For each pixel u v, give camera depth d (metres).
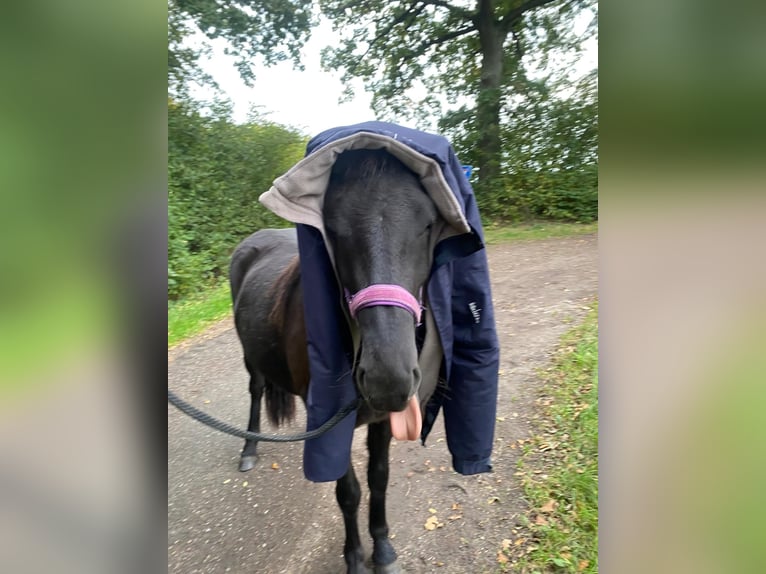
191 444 3.94
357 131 1.77
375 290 1.61
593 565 2.42
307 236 1.81
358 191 1.73
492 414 2.06
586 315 5.60
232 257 3.99
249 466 3.57
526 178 13.22
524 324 5.59
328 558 2.74
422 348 1.97
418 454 3.51
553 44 14.46
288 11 14.23
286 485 3.37
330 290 1.83
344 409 1.87
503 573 2.51
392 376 1.55
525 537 2.68
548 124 13.65
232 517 3.09
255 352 2.98
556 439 3.40
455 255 1.82
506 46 15.29
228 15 13.03
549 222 12.47
